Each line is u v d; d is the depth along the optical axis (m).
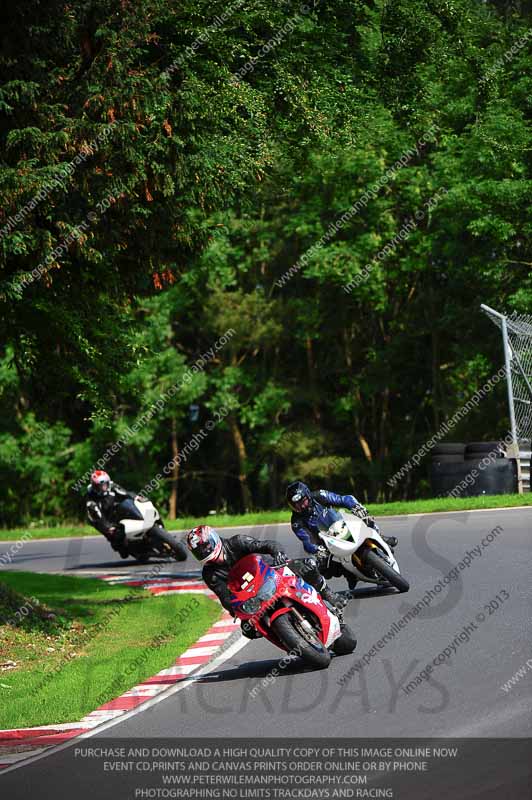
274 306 144.75
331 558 43.12
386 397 153.88
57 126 42.53
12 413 153.38
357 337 157.50
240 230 139.00
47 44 42.88
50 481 153.50
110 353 50.72
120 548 69.69
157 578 63.88
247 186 48.59
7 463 153.62
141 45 44.09
